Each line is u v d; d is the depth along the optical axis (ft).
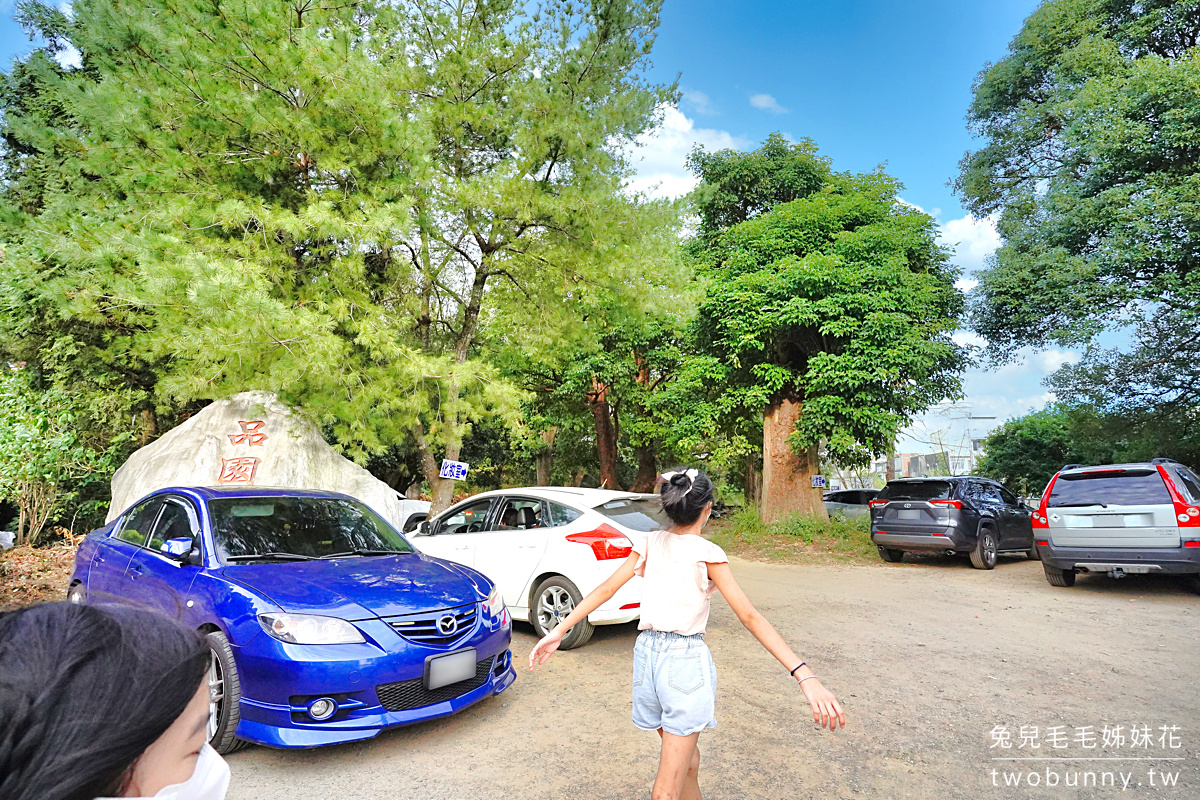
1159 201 43.70
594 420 76.33
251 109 27.86
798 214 51.13
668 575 8.54
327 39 28.32
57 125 43.80
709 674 8.23
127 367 44.98
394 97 32.45
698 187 36.55
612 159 34.35
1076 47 55.06
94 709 2.09
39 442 35.35
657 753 12.64
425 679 12.75
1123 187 46.65
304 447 36.96
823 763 12.23
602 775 11.73
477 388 33.88
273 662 11.89
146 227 27.55
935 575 35.65
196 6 28.35
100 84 29.35
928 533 37.42
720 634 21.75
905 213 53.11
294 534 16.15
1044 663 18.52
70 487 40.57
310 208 27.09
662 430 64.08
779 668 18.01
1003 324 53.83
